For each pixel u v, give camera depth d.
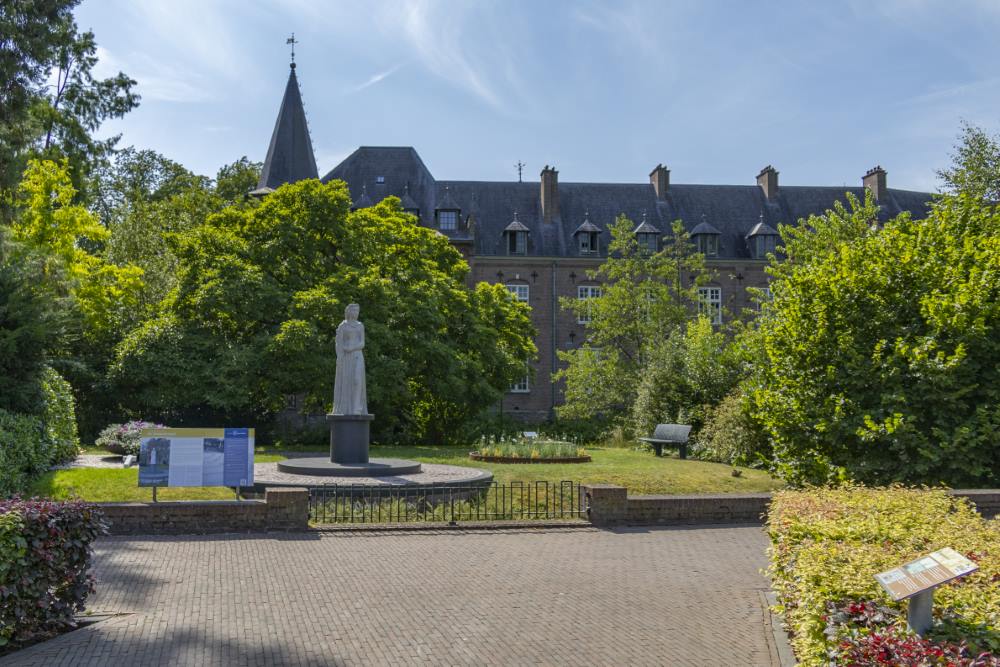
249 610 8.66
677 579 10.39
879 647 4.34
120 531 12.89
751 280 56.84
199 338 32.47
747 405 19.05
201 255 32.88
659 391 30.56
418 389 36.28
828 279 17.42
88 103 44.06
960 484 15.38
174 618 8.30
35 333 19.16
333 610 8.71
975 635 4.62
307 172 52.19
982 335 15.41
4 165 27.08
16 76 27.53
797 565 6.36
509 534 13.72
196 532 13.16
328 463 19.17
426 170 57.81
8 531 7.16
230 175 56.97
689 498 15.02
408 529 13.84
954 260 16.84
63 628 7.91
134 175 57.47
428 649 7.45
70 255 34.75
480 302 40.25
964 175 32.09
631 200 58.84
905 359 16.05
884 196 59.44
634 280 46.44
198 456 13.77
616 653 7.38
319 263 34.66
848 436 16.38
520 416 54.38
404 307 33.69
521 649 7.48
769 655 7.31
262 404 35.53
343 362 19.70
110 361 34.84
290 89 52.75
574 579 10.34
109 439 24.14
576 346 55.22
